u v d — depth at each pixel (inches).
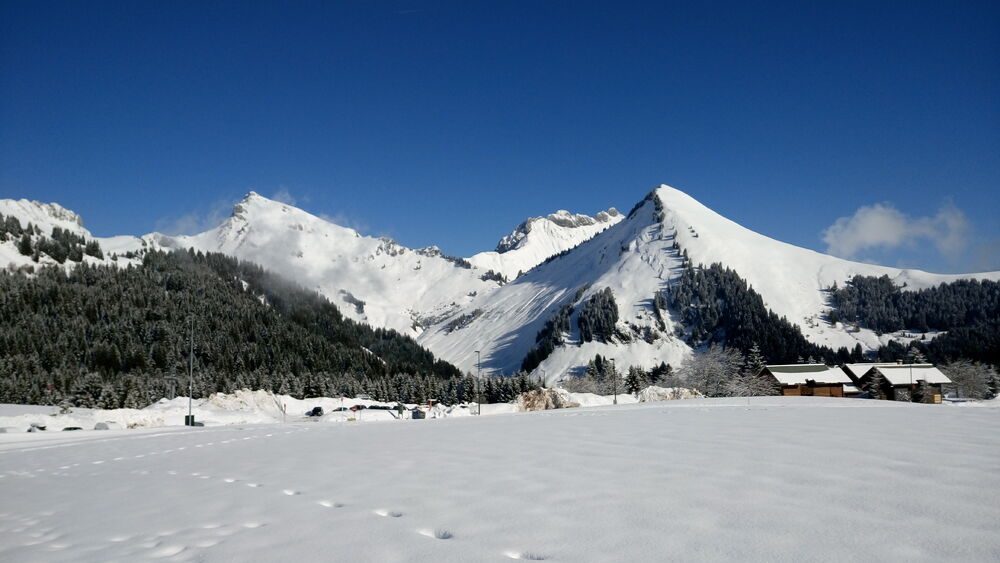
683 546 280.4
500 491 425.4
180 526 364.5
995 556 252.8
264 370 5551.2
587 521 331.3
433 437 885.8
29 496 515.5
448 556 279.1
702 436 730.8
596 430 885.8
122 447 978.7
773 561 255.4
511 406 3019.2
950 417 951.0
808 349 7775.6
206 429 1544.0
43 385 4274.1
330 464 613.0
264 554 294.2
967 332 7342.5
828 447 574.9
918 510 327.3
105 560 300.0
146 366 5339.6
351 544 304.8
